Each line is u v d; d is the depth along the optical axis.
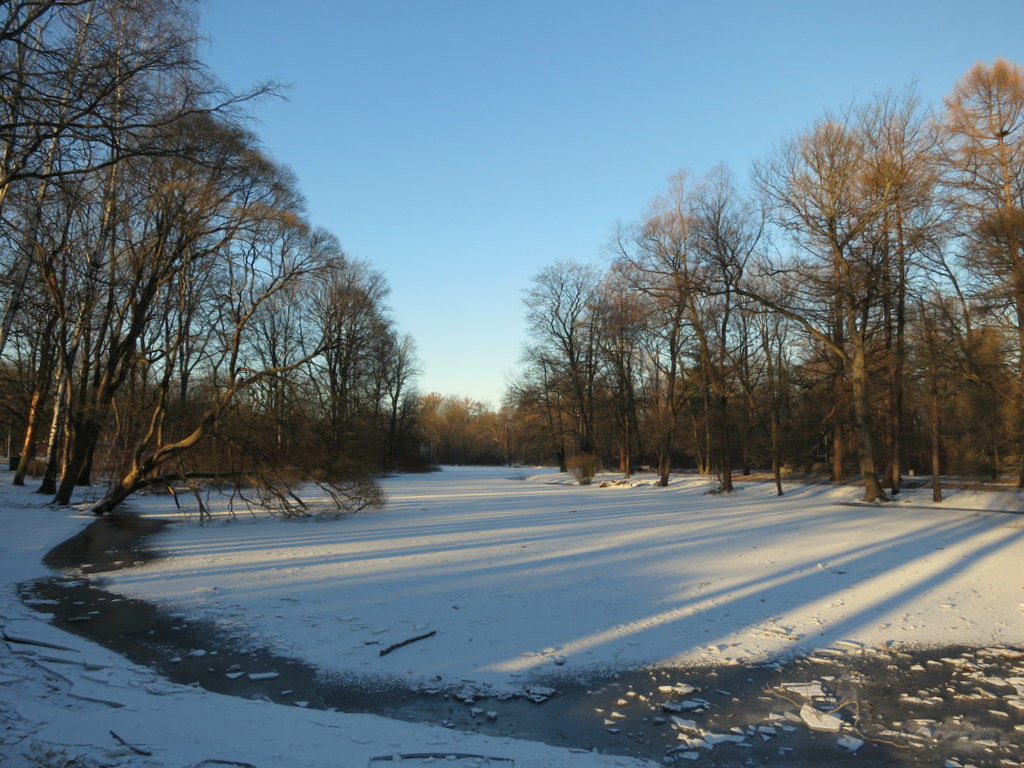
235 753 5.02
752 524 20.03
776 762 5.59
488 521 20.92
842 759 5.65
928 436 38.41
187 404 22.30
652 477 44.88
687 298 32.00
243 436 19.88
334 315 35.62
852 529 18.69
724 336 33.09
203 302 25.33
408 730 5.86
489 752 5.39
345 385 37.94
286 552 14.66
